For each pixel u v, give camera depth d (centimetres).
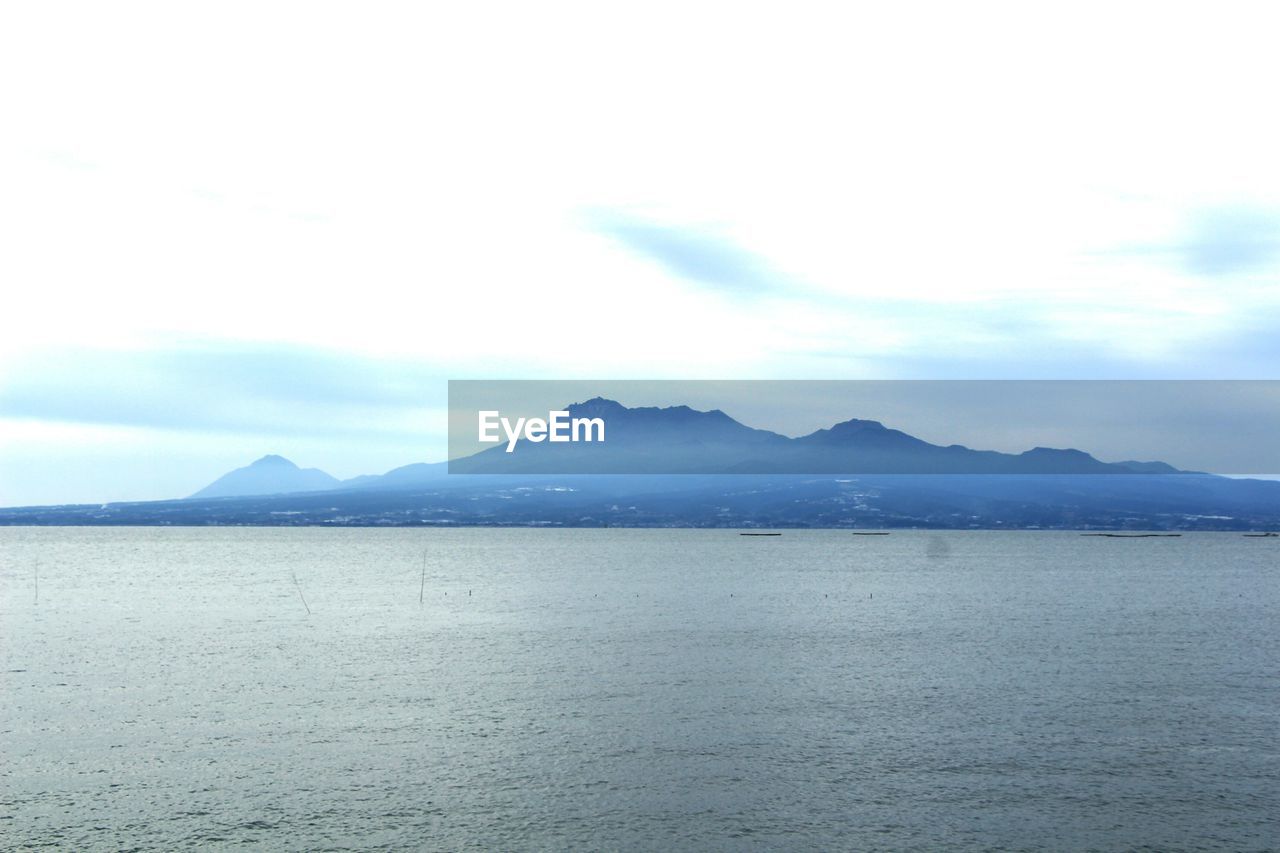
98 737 4516
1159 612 11056
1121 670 6600
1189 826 3381
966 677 6262
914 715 5034
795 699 5453
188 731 4631
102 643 7938
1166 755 4241
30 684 5906
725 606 11656
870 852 3153
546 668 6581
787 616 10431
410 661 6912
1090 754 4256
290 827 3350
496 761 4119
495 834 3300
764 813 3500
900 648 7738
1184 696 5594
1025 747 4372
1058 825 3388
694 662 6900
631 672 6412
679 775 3931
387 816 3459
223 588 14450
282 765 4053
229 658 7044
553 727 4728
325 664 6756
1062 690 5781
